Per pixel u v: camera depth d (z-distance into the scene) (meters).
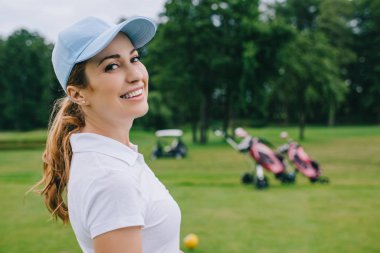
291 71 29.03
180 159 17.95
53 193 1.69
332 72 30.66
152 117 43.12
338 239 5.46
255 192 8.86
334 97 31.25
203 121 30.17
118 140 1.57
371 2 55.38
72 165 1.44
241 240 5.46
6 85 61.66
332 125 52.75
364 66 58.72
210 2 28.30
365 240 5.40
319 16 48.91
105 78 1.44
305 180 10.89
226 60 28.73
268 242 5.36
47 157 1.68
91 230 1.30
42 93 61.22
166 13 29.44
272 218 6.61
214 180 10.69
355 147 21.36
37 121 61.75
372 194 8.41
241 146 9.80
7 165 16.94
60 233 5.80
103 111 1.48
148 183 1.47
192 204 7.69
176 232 1.50
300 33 29.86
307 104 33.03
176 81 29.88
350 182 10.43
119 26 1.41
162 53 30.33
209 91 31.00
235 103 31.70
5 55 61.69
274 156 9.90
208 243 5.34
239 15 28.70
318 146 22.33
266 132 38.34
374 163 14.77
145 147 25.80
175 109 49.59
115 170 1.34
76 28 1.46
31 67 61.75
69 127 1.63
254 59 27.91
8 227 6.13
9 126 63.44
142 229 1.41
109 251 1.27
